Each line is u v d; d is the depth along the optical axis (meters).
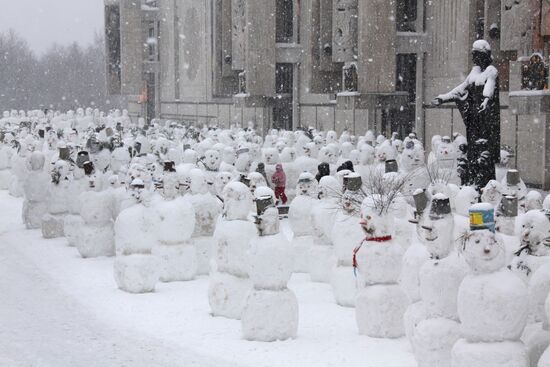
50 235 23.97
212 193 20.25
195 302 16.05
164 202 18.16
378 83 46.50
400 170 24.19
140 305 15.80
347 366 11.73
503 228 13.48
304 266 19.23
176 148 31.11
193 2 78.31
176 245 18.14
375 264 13.31
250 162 26.58
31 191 25.72
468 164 24.88
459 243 10.28
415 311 11.67
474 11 42.97
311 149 29.45
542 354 9.98
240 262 14.71
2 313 15.31
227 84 68.25
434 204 11.07
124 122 66.56
